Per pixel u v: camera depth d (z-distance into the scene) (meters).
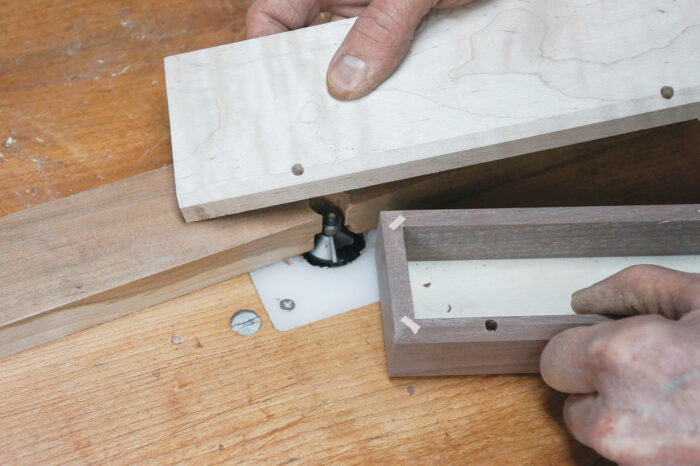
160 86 1.01
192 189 0.78
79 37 1.05
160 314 0.83
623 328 0.62
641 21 0.88
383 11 0.78
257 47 0.88
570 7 0.89
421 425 0.76
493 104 0.82
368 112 0.82
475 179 0.93
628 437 0.59
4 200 0.88
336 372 0.79
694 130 1.04
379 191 0.88
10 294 0.76
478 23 0.88
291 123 0.81
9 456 0.71
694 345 0.59
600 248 0.85
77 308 0.77
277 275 0.88
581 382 0.66
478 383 0.80
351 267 0.90
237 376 0.78
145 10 1.09
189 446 0.73
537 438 0.76
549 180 0.98
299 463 0.73
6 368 0.77
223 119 0.82
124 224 0.82
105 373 0.77
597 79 0.84
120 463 0.71
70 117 0.97
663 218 0.80
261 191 0.79
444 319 0.72
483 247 0.84
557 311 0.82
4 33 1.05
